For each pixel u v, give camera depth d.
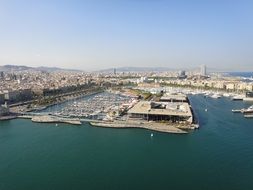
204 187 142.62
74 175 157.12
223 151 196.25
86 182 148.25
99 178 153.38
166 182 148.25
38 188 141.75
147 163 175.38
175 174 158.25
